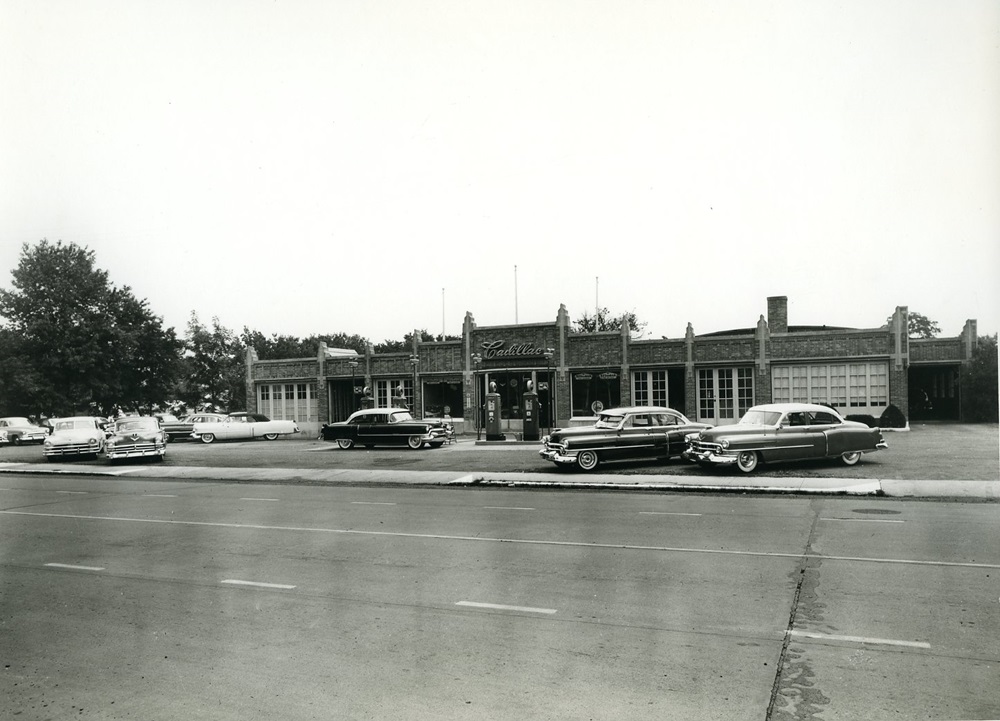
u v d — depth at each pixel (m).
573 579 9.10
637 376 36.62
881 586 8.40
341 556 10.83
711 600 8.01
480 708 5.41
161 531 13.47
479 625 7.34
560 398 37.62
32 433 46.19
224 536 12.77
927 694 5.46
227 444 37.75
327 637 7.10
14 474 26.70
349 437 31.02
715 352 35.12
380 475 22.03
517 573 9.48
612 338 36.84
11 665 6.56
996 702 5.31
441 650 6.65
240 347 77.69
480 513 14.73
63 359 56.31
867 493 16.11
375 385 42.31
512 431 38.59
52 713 5.54
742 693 5.55
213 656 6.66
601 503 15.83
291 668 6.32
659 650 6.50
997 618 7.20
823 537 11.35
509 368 38.75
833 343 33.59
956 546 10.57
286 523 14.05
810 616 7.34
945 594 8.04
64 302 57.25
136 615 8.01
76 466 28.06
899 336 32.72
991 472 18.56
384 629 7.30
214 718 5.38
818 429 19.88
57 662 6.61
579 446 21.00
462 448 29.59
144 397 61.78
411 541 11.87
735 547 10.75
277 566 10.27
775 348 34.28
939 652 6.29
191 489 20.56
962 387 35.22
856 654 6.29
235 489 20.36
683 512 14.27
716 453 19.23
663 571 9.38
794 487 16.91
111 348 58.56
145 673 6.29
